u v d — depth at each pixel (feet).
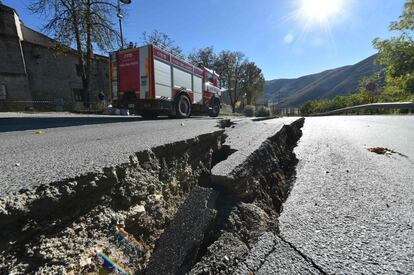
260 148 9.40
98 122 18.60
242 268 3.37
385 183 6.27
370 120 28.73
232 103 150.00
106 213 4.13
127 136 9.17
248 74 147.02
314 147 11.60
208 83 35.50
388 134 15.05
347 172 7.34
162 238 4.92
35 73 68.33
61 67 74.13
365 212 4.72
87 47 60.39
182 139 7.84
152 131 10.95
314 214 4.73
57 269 3.11
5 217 2.88
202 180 7.84
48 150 6.43
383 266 3.17
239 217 5.33
